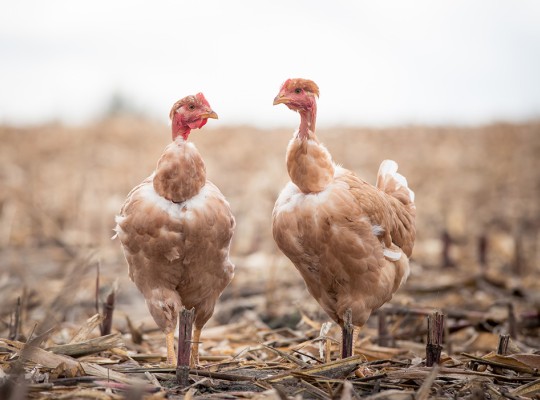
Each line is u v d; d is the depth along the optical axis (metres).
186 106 6.98
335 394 5.81
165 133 32.50
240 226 17.14
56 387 5.81
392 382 6.25
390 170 8.02
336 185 6.76
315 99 6.79
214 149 28.72
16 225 17.45
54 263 13.91
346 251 6.66
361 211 6.70
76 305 10.84
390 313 9.27
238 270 13.76
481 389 5.90
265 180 20.14
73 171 23.88
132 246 6.77
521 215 19.77
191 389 5.96
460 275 13.55
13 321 9.55
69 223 17.45
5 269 13.02
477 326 9.54
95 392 5.57
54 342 8.52
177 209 6.68
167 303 6.83
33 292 10.73
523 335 9.49
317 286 7.15
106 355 7.39
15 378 5.73
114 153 27.56
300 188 6.80
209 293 7.16
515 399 5.87
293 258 6.98
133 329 8.88
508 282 12.73
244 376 6.29
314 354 8.09
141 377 6.28
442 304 11.03
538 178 24.77
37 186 21.33
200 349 8.53
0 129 32.28
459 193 22.58
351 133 31.28
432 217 19.53
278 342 8.53
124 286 12.73
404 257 7.27
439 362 6.70
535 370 6.62
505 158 27.50
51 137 30.80
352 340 6.65
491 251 15.89
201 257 6.80
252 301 11.21
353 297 6.89
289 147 6.81
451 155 27.73
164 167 6.68
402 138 30.64
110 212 18.59
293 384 6.14
